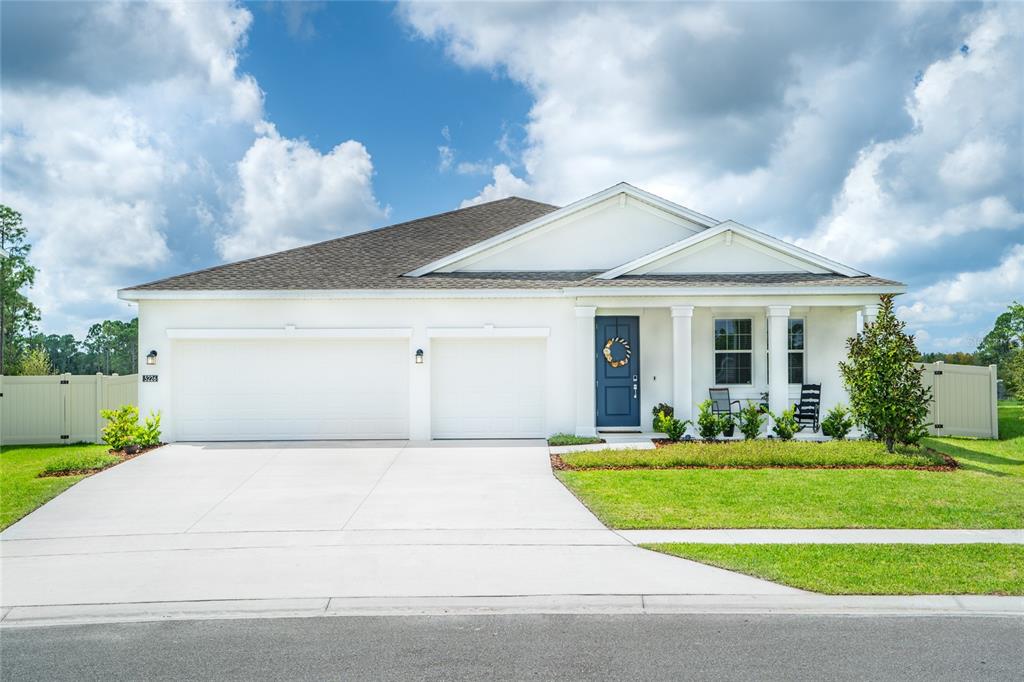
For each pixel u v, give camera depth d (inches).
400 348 630.5
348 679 204.2
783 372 607.2
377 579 286.0
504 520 374.0
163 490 445.7
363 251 743.7
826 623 243.3
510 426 633.0
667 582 278.8
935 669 207.9
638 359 658.2
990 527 355.6
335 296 615.8
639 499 410.6
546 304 627.2
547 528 358.6
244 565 305.1
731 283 617.3
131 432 575.5
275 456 550.6
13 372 1221.7
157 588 279.1
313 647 227.1
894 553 311.6
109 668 213.6
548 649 223.5
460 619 249.4
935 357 1224.2
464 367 633.0
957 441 654.5
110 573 297.0
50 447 689.6
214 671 210.7
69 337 2888.8
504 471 494.6
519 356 633.6
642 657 216.7
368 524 368.5
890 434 532.1
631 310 655.1
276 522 373.7
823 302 610.5
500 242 682.8
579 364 614.5
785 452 516.1
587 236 688.4
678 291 607.5
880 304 573.6
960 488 433.4
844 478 460.4
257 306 621.3
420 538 342.6
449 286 630.5
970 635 232.5
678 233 687.7
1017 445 623.2
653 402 655.8
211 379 623.5
